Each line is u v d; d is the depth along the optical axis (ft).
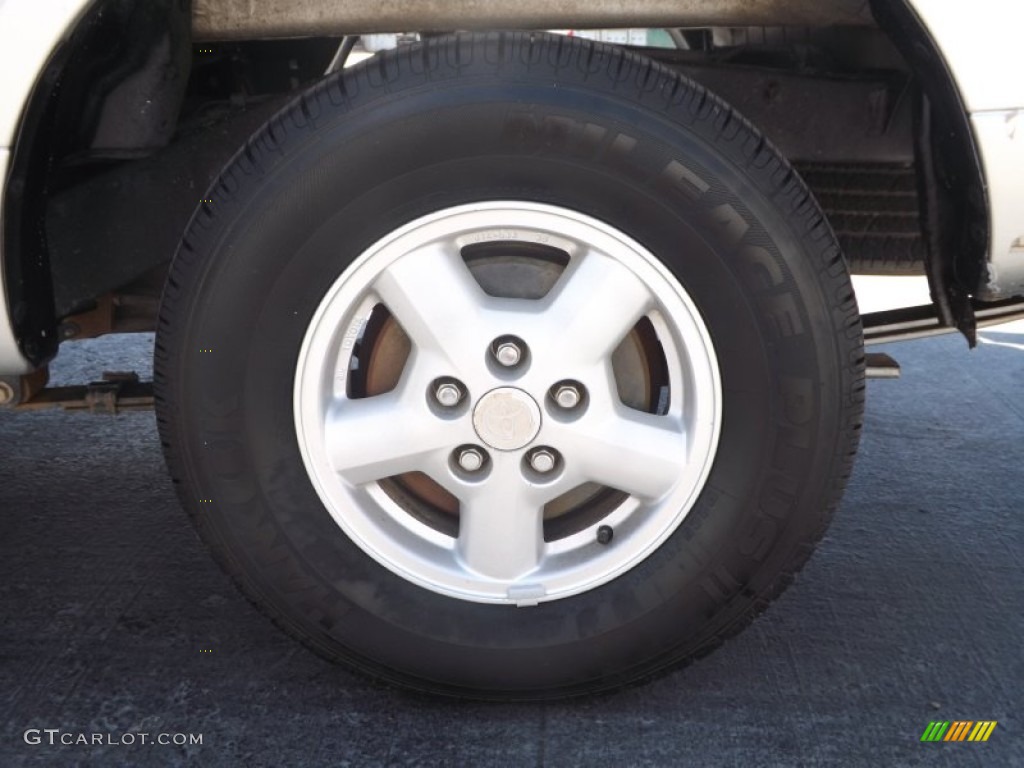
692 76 8.44
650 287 6.45
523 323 6.51
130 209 7.62
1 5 6.02
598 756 6.73
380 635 6.90
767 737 6.93
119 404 8.16
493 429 6.61
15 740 6.88
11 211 6.32
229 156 7.72
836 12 6.77
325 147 6.21
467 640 6.88
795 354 6.43
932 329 8.68
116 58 6.77
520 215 6.37
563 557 6.91
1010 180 6.32
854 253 9.18
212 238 6.39
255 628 8.22
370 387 6.97
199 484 6.71
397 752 6.77
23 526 9.98
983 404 13.85
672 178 6.20
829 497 6.66
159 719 7.11
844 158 8.54
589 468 6.70
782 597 8.75
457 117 6.13
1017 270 6.56
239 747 6.82
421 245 6.43
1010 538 9.93
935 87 6.48
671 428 6.69
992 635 8.21
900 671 7.71
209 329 6.46
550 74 6.17
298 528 6.76
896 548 9.71
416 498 7.11
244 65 9.11
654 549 6.79
